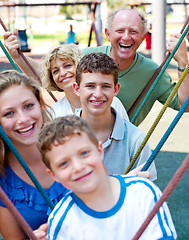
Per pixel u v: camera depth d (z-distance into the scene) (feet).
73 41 40.16
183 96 10.00
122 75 10.38
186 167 4.33
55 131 4.64
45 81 9.41
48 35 68.13
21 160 5.57
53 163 4.73
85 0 81.35
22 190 6.16
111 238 4.88
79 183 4.68
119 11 10.55
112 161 7.33
